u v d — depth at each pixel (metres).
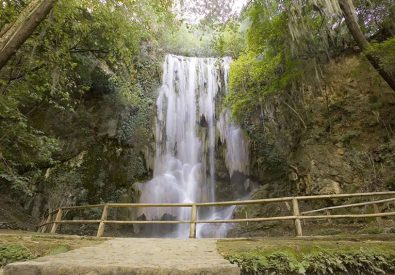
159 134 16.03
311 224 10.85
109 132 14.47
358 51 12.79
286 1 10.38
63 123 13.13
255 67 13.31
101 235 6.09
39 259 3.34
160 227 13.94
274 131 14.64
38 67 9.06
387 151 10.57
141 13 11.91
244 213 13.33
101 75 13.41
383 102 11.51
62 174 12.84
